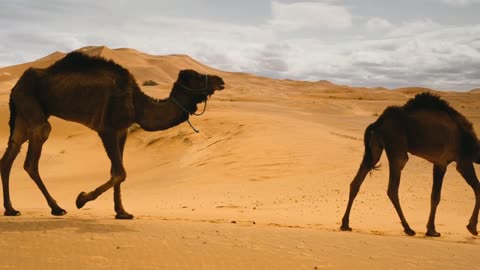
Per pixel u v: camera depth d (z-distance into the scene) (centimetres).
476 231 1224
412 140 1203
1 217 1131
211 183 2311
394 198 1197
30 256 748
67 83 1158
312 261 753
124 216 1167
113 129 1150
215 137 3300
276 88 16375
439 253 843
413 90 14250
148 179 2612
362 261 766
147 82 10494
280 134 3108
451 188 1869
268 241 864
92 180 2798
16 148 1209
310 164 2466
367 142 1224
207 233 914
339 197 1822
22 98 1176
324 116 5053
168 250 787
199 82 1166
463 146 1227
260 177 2334
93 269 695
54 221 1003
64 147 4072
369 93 11256
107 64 1177
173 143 3422
